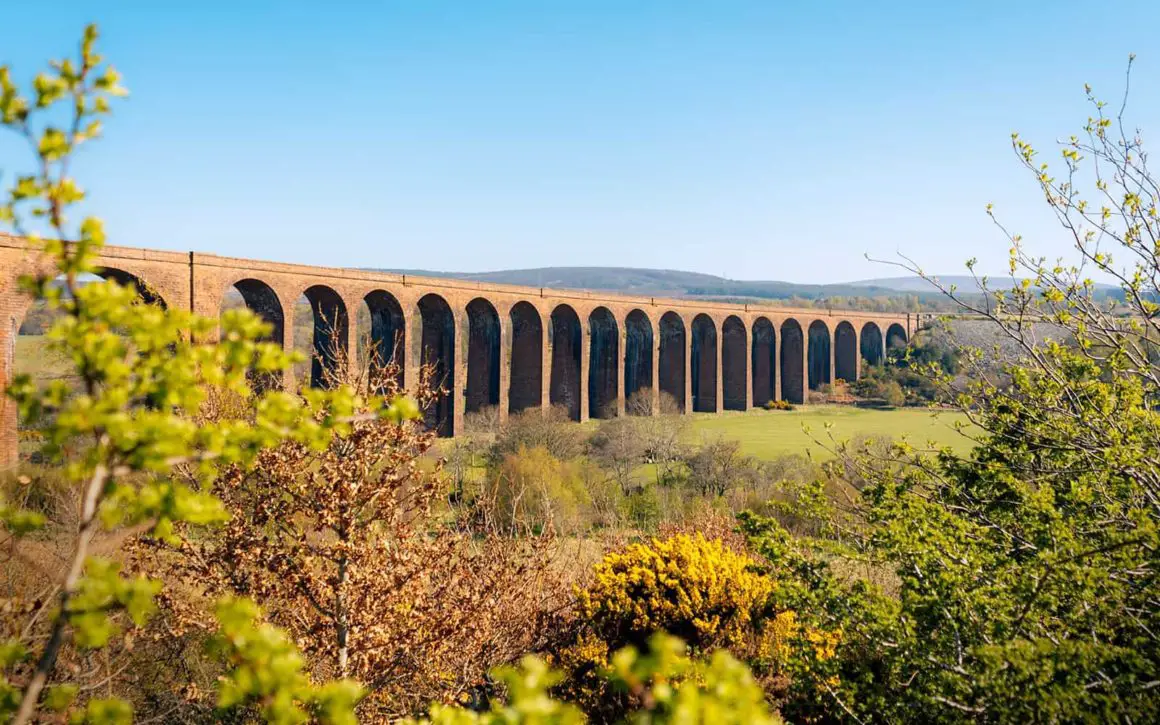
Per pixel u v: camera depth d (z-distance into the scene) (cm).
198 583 754
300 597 780
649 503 2597
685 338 6562
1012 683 508
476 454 3656
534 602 1060
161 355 274
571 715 225
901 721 605
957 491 839
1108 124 759
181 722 917
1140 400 771
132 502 277
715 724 199
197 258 3375
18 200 251
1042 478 812
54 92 249
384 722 746
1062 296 770
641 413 5594
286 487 756
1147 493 696
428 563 829
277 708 282
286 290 3859
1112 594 584
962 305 855
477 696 912
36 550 897
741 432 5178
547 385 5512
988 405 927
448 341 4775
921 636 621
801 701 734
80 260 256
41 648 524
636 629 1118
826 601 704
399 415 336
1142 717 485
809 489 880
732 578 1120
